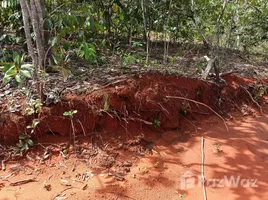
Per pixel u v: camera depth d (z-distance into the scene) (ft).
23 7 7.82
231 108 12.44
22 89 9.77
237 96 12.84
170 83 11.16
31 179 7.86
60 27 10.62
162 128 10.50
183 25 16.72
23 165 8.34
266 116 12.21
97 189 7.59
